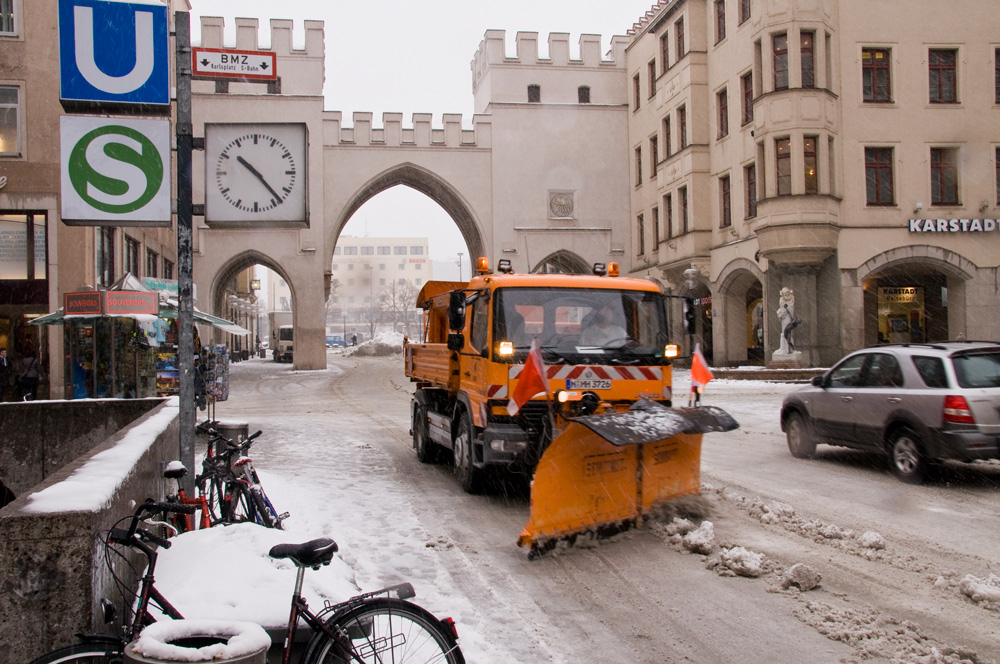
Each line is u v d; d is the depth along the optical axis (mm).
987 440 8648
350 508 8445
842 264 27938
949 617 5008
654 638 4805
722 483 9453
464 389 9445
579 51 43906
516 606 5406
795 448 11508
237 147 7082
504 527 7703
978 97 28812
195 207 7012
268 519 6250
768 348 29516
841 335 27781
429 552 6762
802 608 5250
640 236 42500
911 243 28125
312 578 3832
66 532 3098
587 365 8383
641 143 41688
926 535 6984
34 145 22703
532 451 8242
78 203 6758
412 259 129500
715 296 33875
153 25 6867
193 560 3889
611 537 7168
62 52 6707
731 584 5809
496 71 43094
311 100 39938
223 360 24625
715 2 33406
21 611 3045
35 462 8852
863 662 4371
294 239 40000
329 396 26953
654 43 39469
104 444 5109
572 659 4496
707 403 20516
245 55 7625
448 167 42594
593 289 8805
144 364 16844
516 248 42906
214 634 2900
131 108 6926
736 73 31438
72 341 16906
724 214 33250
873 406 9875
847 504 8266
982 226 28297
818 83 27453
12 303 22500
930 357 9367
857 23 28438
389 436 15188
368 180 41594
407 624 3393
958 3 28766
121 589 3791
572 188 43406
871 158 28562
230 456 6789
